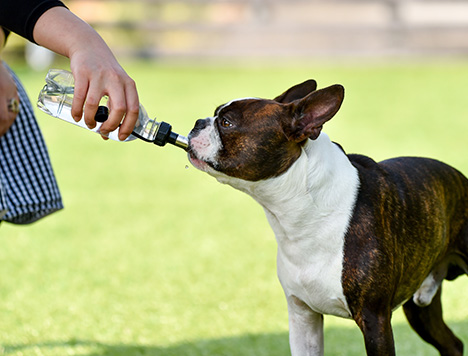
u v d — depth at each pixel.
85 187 8.68
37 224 7.17
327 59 19.50
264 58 19.75
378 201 3.15
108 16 21.47
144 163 10.04
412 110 13.08
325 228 3.10
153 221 7.24
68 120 2.93
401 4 21.27
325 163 3.12
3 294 5.28
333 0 21.08
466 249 3.60
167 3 21.47
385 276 3.08
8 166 3.33
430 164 3.55
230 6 21.62
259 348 4.34
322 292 3.16
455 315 4.79
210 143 3.07
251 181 3.10
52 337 4.50
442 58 19.36
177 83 15.97
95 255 6.20
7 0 2.69
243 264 5.93
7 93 2.78
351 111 13.08
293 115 3.04
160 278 5.61
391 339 3.10
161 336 4.54
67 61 18.52
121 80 2.59
